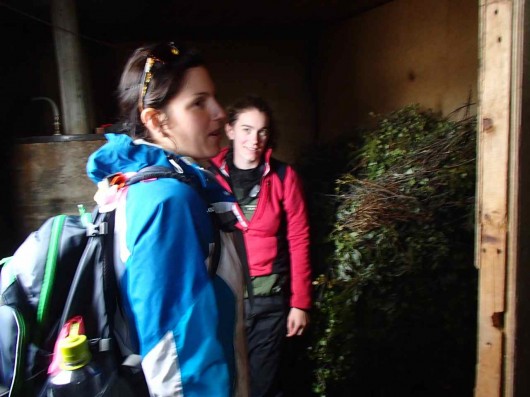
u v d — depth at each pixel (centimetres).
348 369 219
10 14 338
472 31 276
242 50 479
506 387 103
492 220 102
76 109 303
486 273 105
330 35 450
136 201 81
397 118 301
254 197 193
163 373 75
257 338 199
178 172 87
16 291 83
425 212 212
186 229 80
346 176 246
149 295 76
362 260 211
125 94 93
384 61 367
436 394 224
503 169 98
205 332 77
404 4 337
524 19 93
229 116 204
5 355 80
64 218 91
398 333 212
